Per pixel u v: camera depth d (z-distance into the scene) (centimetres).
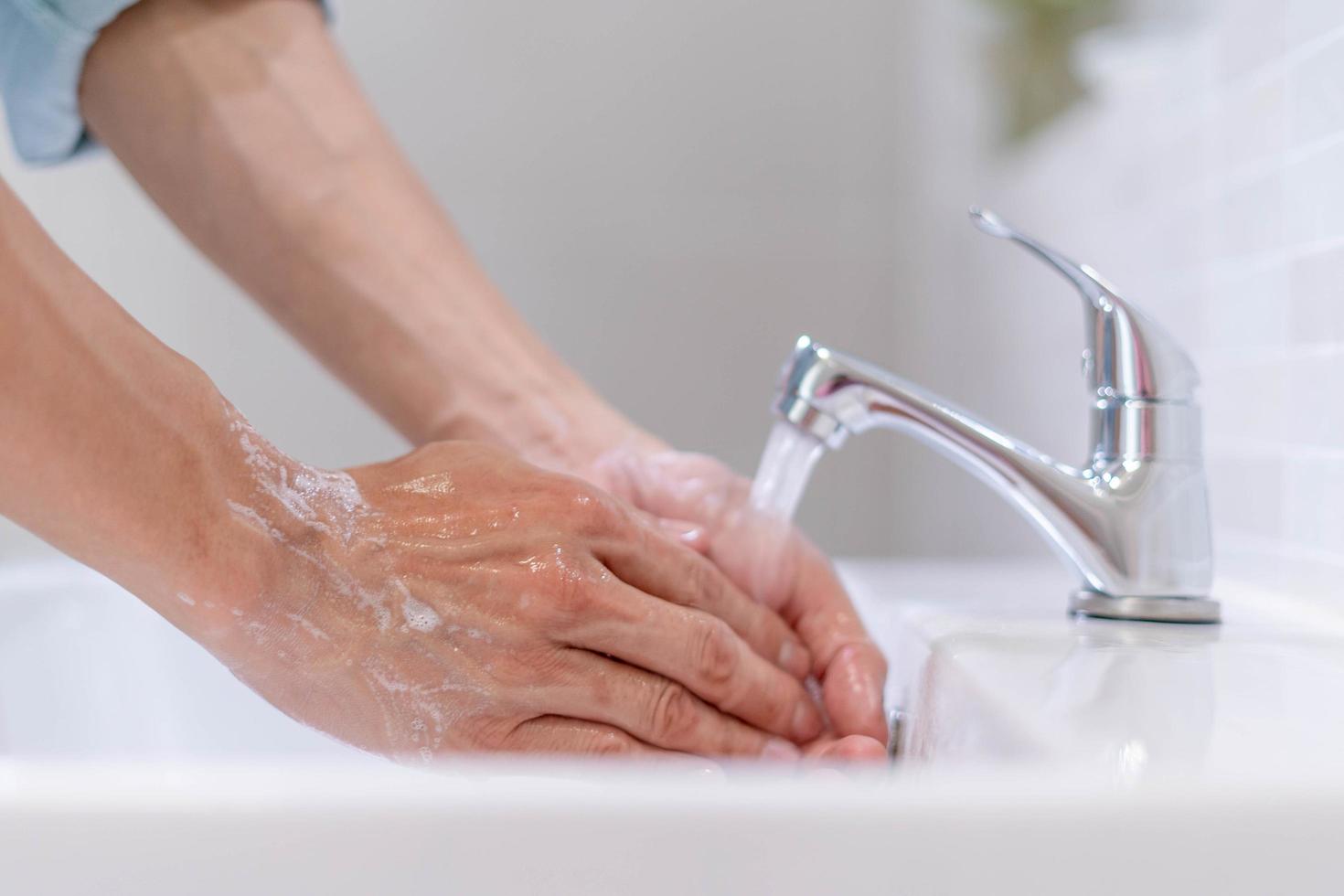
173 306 141
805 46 153
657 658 47
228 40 67
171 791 21
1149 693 34
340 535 44
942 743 40
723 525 60
